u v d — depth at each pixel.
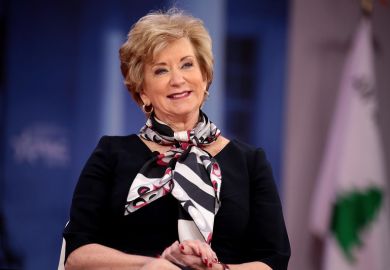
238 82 8.08
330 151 8.38
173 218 3.58
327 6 8.45
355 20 8.60
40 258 7.45
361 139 8.41
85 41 7.54
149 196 3.56
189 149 3.71
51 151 7.48
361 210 8.40
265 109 8.20
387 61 8.80
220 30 7.95
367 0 8.55
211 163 3.65
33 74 7.43
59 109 7.49
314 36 8.41
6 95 7.36
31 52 7.41
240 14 8.07
